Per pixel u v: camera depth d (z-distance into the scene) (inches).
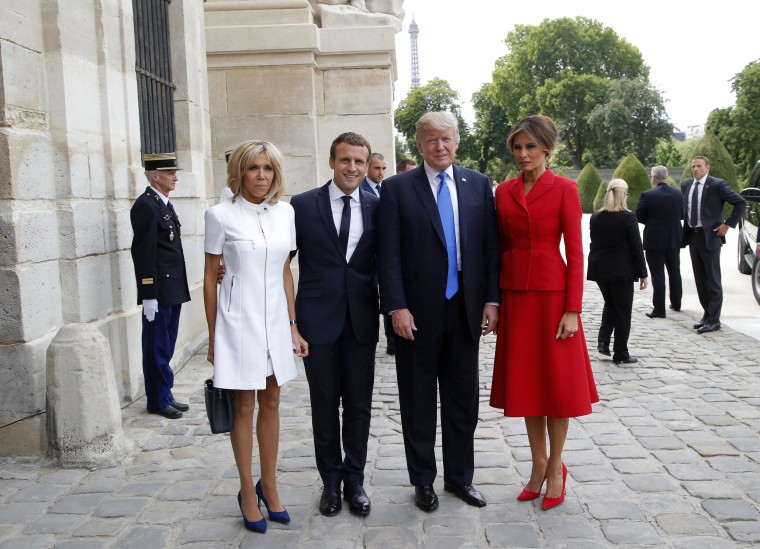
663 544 136.5
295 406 232.8
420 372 153.9
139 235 217.6
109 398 186.1
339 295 152.1
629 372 274.1
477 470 176.2
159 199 226.1
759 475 168.9
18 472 179.5
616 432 202.1
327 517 151.4
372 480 171.0
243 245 141.5
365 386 155.9
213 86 390.0
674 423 209.5
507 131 2765.7
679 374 269.9
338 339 153.4
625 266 281.4
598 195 1352.1
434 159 149.0
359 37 393.1
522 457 184.9
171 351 233.0
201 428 212.8
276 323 144.6
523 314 150.5
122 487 169.6
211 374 278.8
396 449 193.8
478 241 151.4
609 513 149.9
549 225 148.4
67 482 172.9
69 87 204.8
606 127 2450.8
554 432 152.6
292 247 150.1
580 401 147.9
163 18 304.2
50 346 183.6
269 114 390.3
